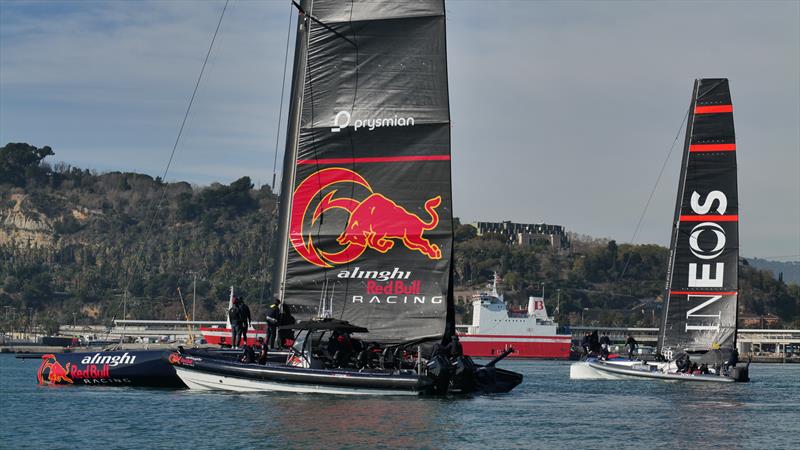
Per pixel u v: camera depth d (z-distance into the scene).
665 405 69.44
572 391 81.62
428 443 48.47
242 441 48.09
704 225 96.75
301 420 53.59
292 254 66.06
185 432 50.38
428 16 65.62
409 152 65.44
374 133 65.75
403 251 65.31
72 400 62.84
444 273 65.00
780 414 64.44
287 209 67.75
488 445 48.59
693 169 96.75
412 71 65.62
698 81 96.50
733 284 96.00
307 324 62.25
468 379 67.31
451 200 65.19
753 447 50.41
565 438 51.69
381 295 65.25
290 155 67.88
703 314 96.75
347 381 61.59
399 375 61.81
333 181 66.06
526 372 138.62
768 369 197.00
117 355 70.88
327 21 66.25
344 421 53.50
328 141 66.06
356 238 65.56
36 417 55.72
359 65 66.06
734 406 69.56
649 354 103.62
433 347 63.84
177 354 66.00
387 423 53.34
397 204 65.44
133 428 51.62
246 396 62.75
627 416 61.75
